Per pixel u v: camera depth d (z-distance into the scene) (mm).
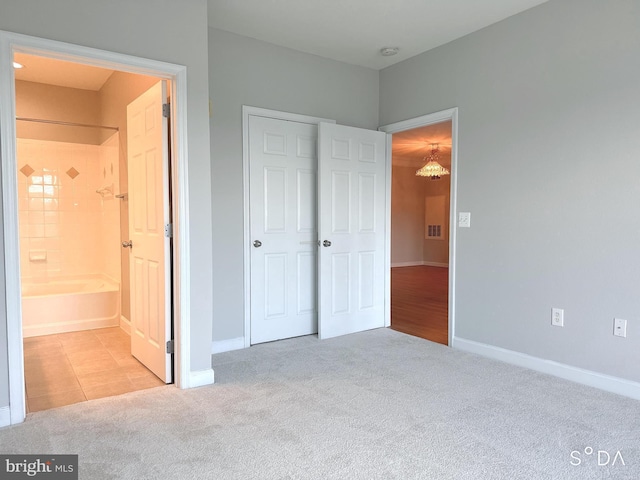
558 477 1769
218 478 1765
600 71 2689
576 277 2834
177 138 2625
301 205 3932
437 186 10008
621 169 2607
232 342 3564
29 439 2078
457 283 3598
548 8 2941
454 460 1893
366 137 4105
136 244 3227
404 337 3949
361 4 2982
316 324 4082
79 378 2930
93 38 2328
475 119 3434
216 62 3406
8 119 2145
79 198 4789
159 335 2889
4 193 2154
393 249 9828
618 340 2645
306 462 1878
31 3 2166
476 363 3217
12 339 2217
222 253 3498
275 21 3260
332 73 4055
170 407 2441
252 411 2387
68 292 4438
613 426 2211
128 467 1841
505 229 3238
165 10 2549
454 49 3588
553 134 2936
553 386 2758
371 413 2359
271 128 3715
